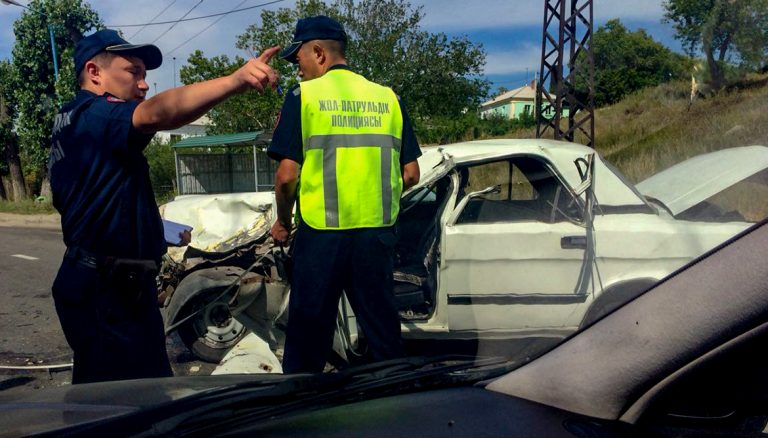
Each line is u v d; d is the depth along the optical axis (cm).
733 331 122
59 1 1939
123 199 232
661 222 329
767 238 122
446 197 391
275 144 281
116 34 251
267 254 411
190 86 217
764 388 133
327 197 275
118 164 229
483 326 371
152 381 213
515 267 371
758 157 219
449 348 286
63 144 231
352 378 175
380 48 1694
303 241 281
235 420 148
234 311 422
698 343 125
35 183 2555
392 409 147
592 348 140
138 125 222
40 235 1430
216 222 450
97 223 230
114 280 233
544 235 369
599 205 366
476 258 373
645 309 134
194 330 440
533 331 337
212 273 426
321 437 135
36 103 2064
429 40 1731
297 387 170
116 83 247
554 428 133
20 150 2320
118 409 175
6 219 1867
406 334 373
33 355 505
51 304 688
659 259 333
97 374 238
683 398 133
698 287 127
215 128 1889
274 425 143
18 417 174
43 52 2022
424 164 396
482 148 397
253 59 224
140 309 240
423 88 1730
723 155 226
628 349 133
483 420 138
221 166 1941
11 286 793
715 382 131
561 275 367
